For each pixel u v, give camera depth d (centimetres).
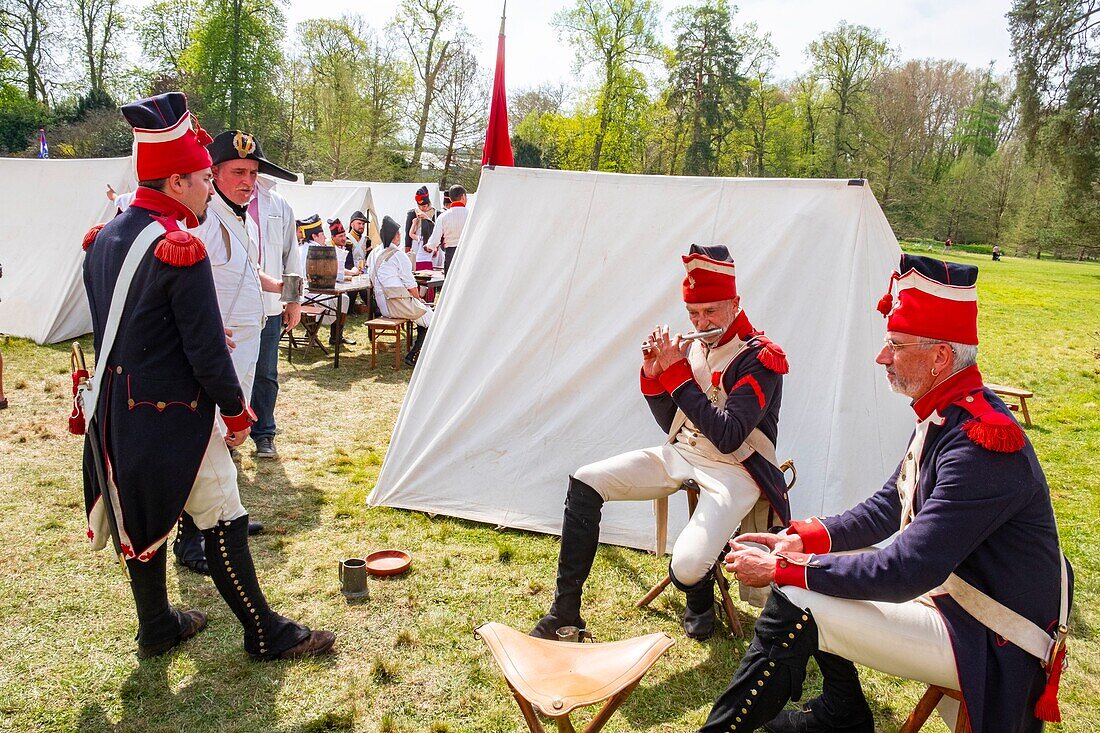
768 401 314
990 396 215
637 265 448
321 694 289
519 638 229
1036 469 205
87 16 4069
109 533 284
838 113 4959
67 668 296
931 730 284
